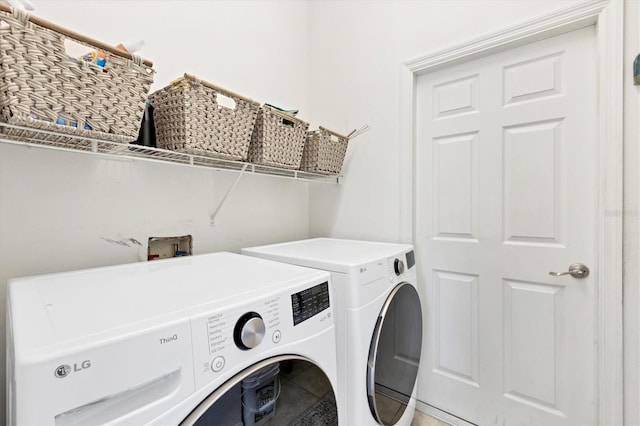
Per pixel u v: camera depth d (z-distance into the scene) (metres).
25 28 0.65
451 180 1.62
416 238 1.74
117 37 1.17
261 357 0.66
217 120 1.09
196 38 1.44
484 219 1.52
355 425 1.03
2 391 0.89
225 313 0.61
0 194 0.94
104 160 1.15
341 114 1.96
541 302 1.38
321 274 0.90
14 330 0.49
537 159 1.38
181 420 0.53
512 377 1.45
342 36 1.96
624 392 1.15
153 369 0.50
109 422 0.46
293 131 1.44
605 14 1.17
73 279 0.84
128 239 1.22
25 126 0.70
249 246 1.70
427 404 1.69
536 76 1.37
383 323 1.16
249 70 1.70
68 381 0.42
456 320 1.61
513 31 1.36
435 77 1.66
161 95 1.05
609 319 1.17
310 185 2.12
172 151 1.03
